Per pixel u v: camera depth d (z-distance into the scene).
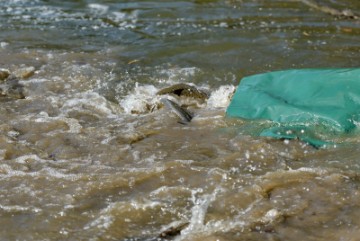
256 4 15.35
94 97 10.06
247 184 7.36
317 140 8.30
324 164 7.78
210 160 7.94
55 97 10.03
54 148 8.30
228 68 11.34
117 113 9.56
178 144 8.41
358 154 7.96
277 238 6.36
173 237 6.45
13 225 6.60
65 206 6.95
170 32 13.37
